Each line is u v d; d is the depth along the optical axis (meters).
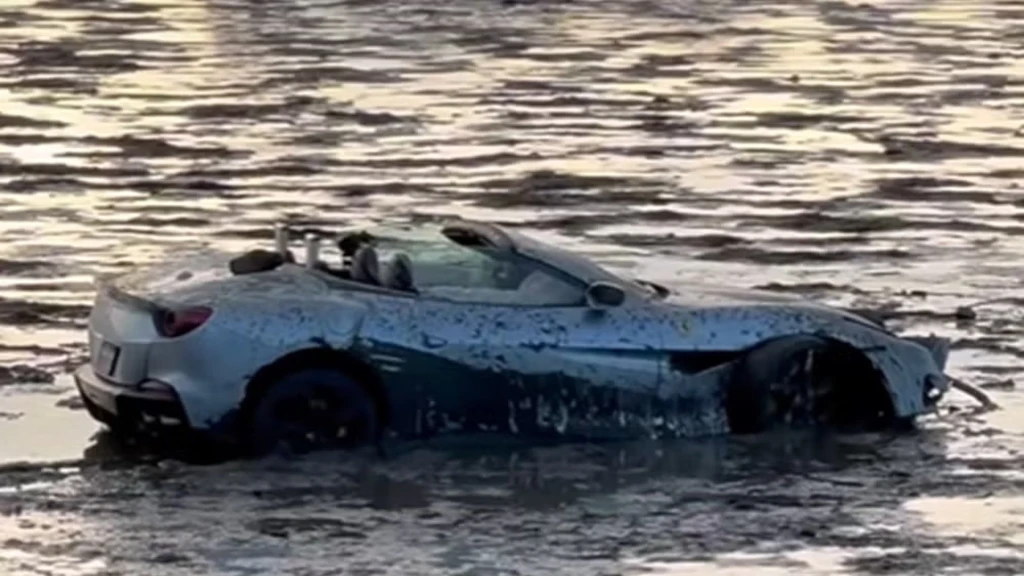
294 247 68.12
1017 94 119.62
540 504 45.31
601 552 41.81
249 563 40.81
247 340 47.56
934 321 63.56
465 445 49.19
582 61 132.00
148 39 140.38
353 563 40.88
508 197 85.94
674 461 48.78
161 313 47.88
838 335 51.19
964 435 51.34
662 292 52.09
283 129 103.31
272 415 47.78
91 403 49.41
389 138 100.88
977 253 75.12
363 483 46.66
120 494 45.72
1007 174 92.88
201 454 48.78
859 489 46.66
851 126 106.75
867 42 144.38
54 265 71.06
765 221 81.06
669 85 121.75
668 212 82.81
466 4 164.62
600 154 97.00
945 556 41.62
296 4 164.75
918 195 87.44
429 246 50.25
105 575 40.00
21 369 56.38
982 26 155.00
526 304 49.78
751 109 112.31
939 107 114.12
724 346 50.62
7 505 44.84
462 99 114.50
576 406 49.78
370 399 48.50
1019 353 59.62
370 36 144.12
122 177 89.44
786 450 49.78
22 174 89.75
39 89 115.75
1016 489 46.72
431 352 48.78
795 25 154.38
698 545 42.34
